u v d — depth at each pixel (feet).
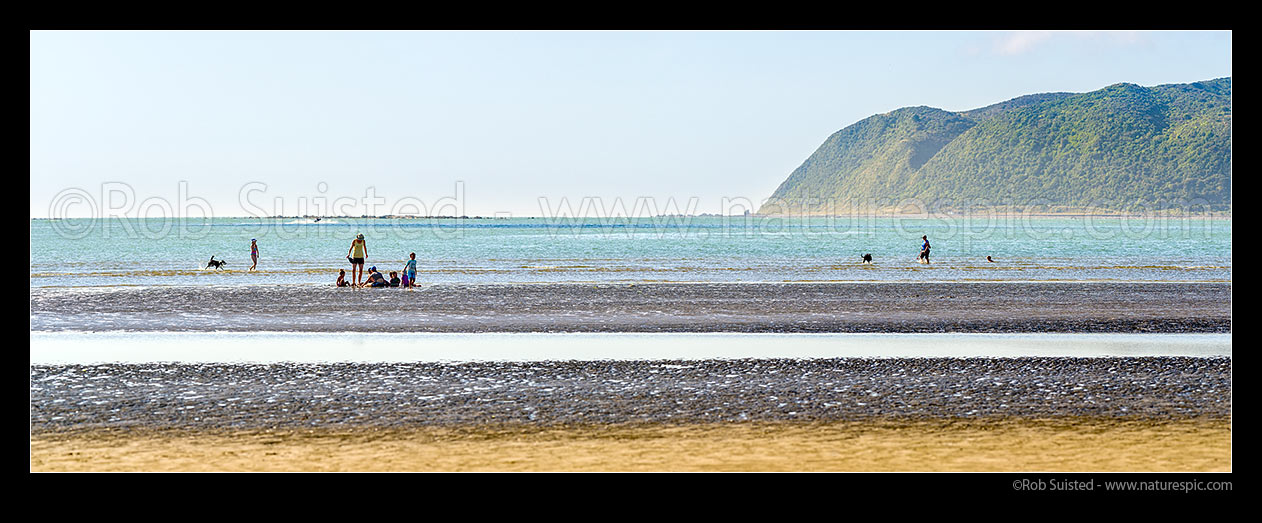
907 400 34.83
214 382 38.52
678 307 70.79
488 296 79.10
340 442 28.55
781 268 122.01
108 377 39.58
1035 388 37.22
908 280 98.63
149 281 97.30
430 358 45.50
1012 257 155.43
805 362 44.14
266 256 160.86
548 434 29.58
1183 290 84.58
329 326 59.26
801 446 27.86
